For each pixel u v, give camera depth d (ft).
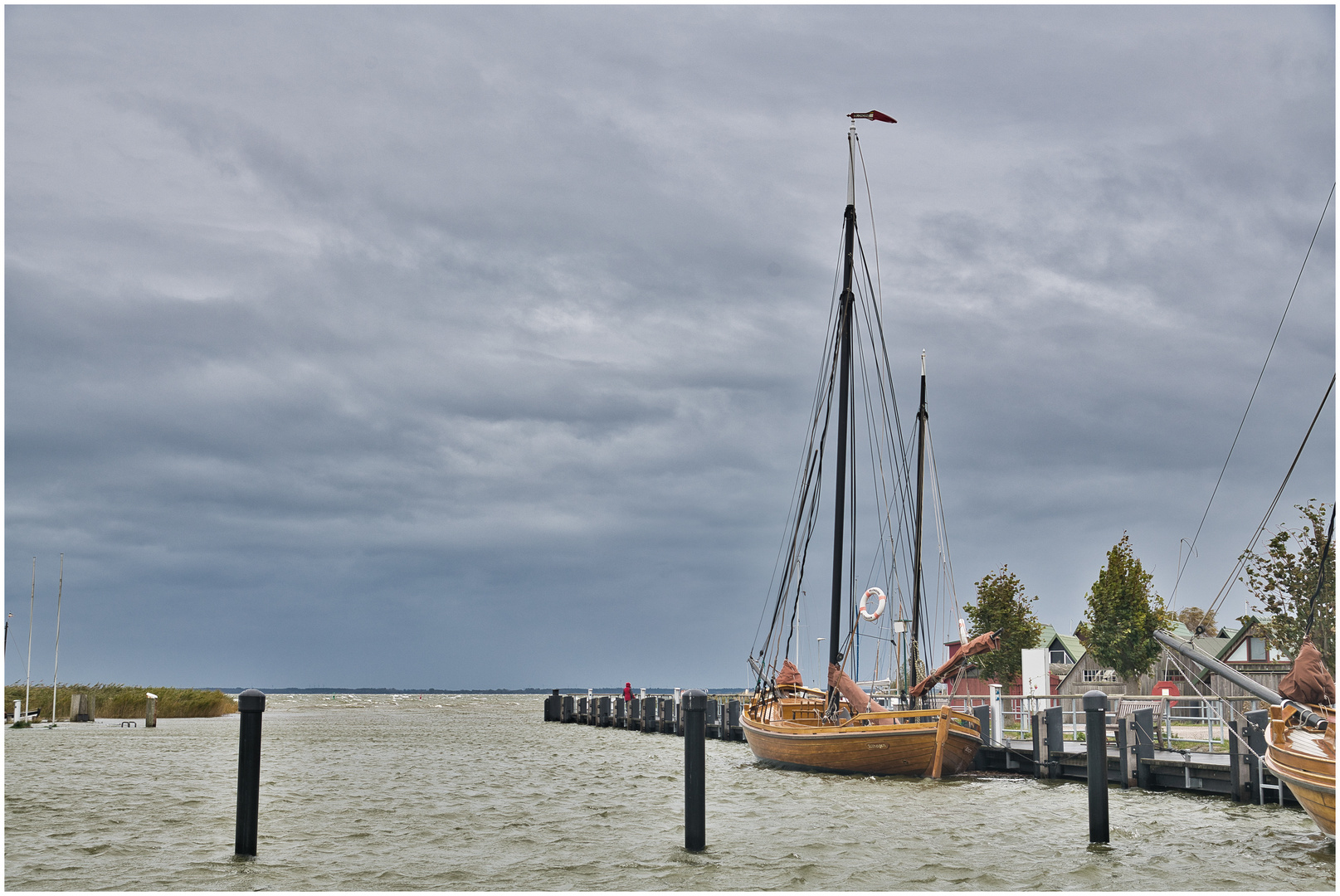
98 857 54.85
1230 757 77.71
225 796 82.94
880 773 101.35
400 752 142.10
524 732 209.05
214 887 47.91
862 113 129.39
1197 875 51.13
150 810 73.72
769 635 131.54
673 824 68.49
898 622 134.82
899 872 51.93
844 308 123.75
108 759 119.65
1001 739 107.65
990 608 212.64
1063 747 100.07
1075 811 75.10
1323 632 119.96
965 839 61.82
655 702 205.57
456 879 50.01
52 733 178.91
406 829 65.98
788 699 130.31
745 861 54.39
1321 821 52.03
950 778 99.30
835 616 117.08
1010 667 208.13
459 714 343.87
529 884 49.24
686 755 57.06
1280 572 130.82
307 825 67.62
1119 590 175.73
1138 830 65.05
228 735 171.73
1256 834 63.00
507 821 69.51
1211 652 184.44
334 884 48.88
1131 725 87.66
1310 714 59.67
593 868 52.70
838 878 50.60
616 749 152.97
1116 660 176.04
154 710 198.39
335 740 173.99
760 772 108.06
